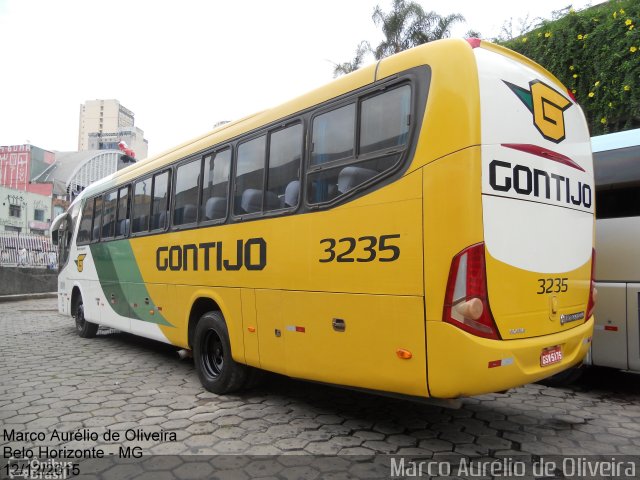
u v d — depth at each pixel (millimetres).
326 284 3744
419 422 4207
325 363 3738
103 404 4777
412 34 19594
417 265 3125
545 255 3441
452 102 3098
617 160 4906
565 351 3611
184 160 5945
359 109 3707
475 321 2939
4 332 10031
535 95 3545
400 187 3273
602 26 8547
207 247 5266
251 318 4539
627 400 4836
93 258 8352
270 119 4598
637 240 4676
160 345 8305
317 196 3932
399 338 3209
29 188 46344
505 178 3166
